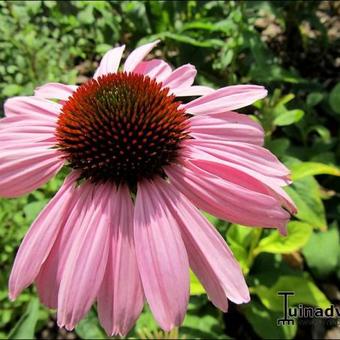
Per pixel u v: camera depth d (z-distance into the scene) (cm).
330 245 22
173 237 11
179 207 11
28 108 14
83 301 10
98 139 12
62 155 12
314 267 22
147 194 11
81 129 12
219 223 19
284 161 22
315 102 26
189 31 30
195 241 11
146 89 12
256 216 11
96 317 19
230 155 12
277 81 30
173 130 12
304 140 26
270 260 22
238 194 11
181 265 10
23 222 21
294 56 34
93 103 12
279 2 32
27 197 22
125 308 10
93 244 11
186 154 12
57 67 25
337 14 36
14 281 11
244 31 27
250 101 13
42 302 11
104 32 30
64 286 10
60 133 12
